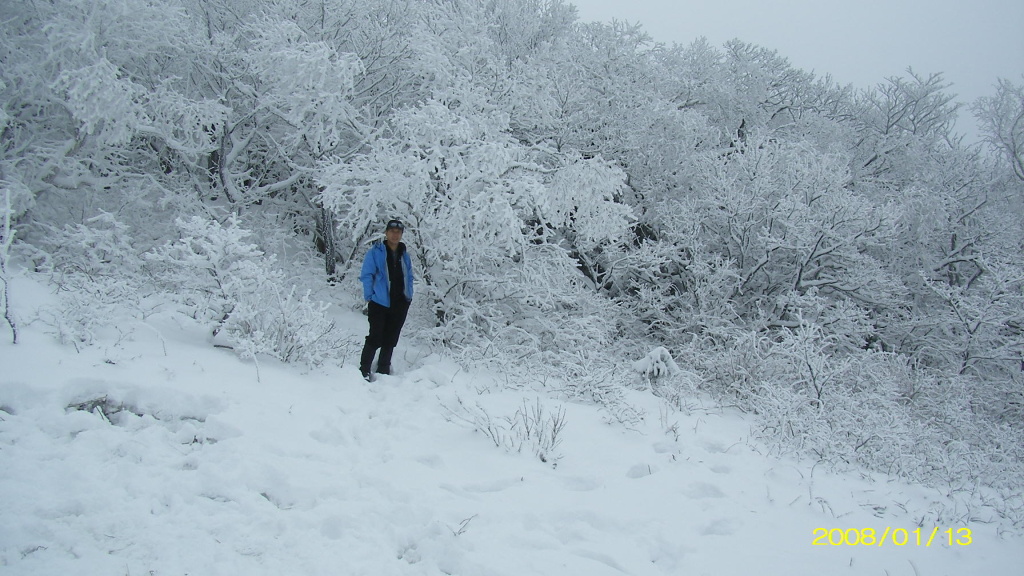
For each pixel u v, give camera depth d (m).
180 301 5.07
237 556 2.62
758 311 9.27
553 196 6.55
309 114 7.11
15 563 2.34
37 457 3.02
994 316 9.10
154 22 6.33
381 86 8.49
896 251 11.37
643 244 9.05
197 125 6.96
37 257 5.37
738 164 9.64
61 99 6.06
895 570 3.34
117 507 2.79
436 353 6.44
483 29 7.75
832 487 4.29
